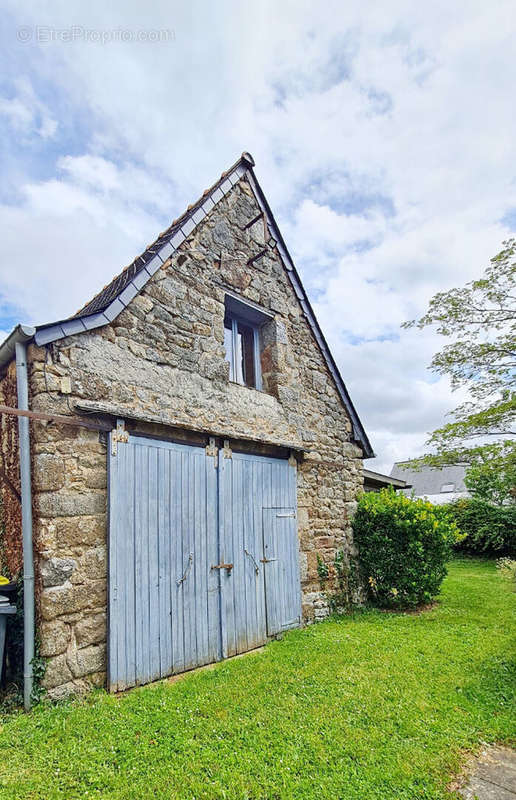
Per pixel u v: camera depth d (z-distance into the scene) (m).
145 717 3.13
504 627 5.69
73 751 2.67
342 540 6.98
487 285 7.46
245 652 4.93
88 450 3.84
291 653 4.63
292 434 6.26
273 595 5.49
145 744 2.78
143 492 4.17
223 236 5.68
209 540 4.77
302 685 3.77
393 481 10.87
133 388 4.27
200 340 5.10
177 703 3.38
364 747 2.80
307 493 6.46
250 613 5.11
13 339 3.62
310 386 6.86
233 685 3.77
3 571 4.33
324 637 5.23
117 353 4.20
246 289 5.93
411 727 3.07
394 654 4.57
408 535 6.96
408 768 2.60
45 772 2.48
